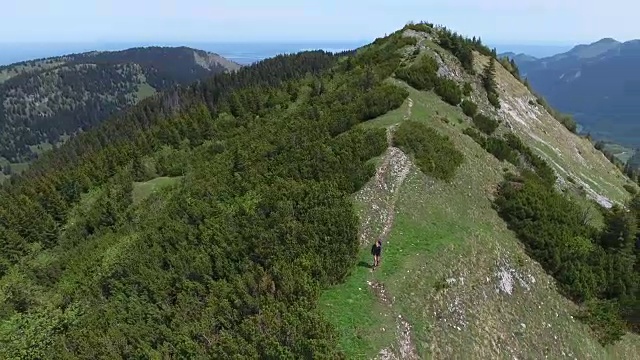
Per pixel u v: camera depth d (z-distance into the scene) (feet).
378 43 262.88
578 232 127.03
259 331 71.20
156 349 76.48
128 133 410.52
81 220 203.72
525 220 123.03
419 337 81.00
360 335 75.56
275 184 117.80
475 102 199.72
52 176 274.77
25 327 99.45
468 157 143.23
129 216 183.62
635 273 120.06
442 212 114.21
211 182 149.07
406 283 89.35
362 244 99.35
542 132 225.15
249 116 281.54
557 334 99.55
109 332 81.30
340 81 230.07
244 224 103.81
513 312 98.27
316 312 76.07
